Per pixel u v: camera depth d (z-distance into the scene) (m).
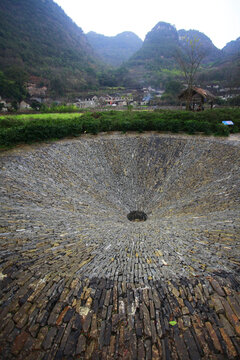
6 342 4.57
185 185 15.24
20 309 5.24
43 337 4.73
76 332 4.88
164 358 4.46
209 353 4.52
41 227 9.08
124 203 14.90
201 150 17.88
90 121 22.17
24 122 21.34
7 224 8.63
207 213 11.33
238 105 41.09
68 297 5.59
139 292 5.89
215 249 7.86
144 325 5.04
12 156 15.15
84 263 7.07
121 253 8.05
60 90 73.38
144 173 17.59
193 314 5.29
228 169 14.83
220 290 5.82
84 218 11.30
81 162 17.28
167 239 9.25
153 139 20.61
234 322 5.04
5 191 11.18
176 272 6.68
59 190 13.43
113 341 4.75
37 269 6.52
